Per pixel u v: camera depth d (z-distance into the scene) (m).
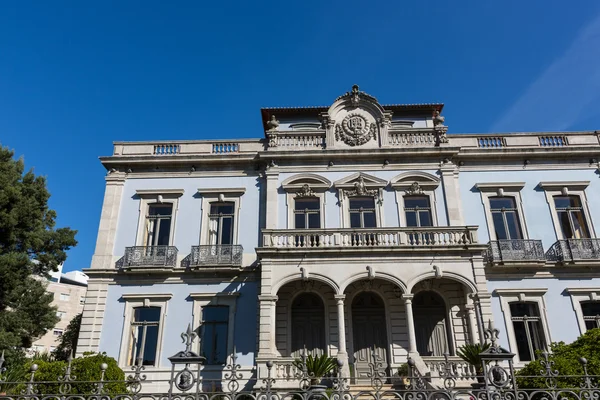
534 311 18.53
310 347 18.27
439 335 18.22
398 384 15.54
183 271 19.30
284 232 18.08
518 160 21.08
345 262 17.42
